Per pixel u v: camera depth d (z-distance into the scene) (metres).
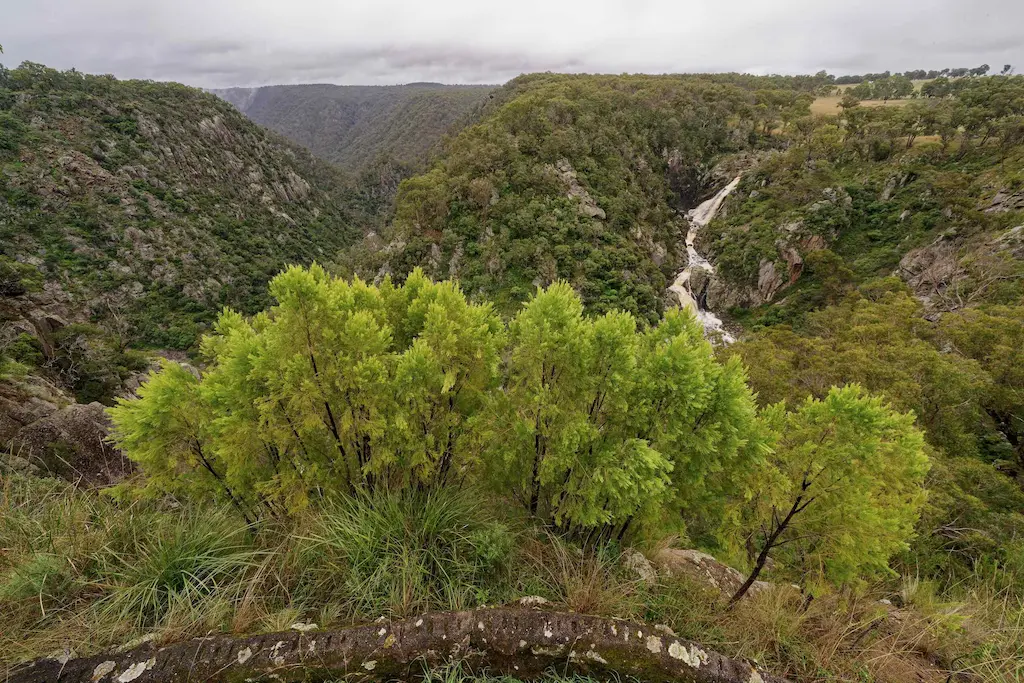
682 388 3.98
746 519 4.66
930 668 3.55
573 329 4.07
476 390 4.32
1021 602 4.27
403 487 4.21
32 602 2.89
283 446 4.18
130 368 28.17
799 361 22.19
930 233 46.69
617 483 3.86
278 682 2.43
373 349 4.11
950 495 9.22
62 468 8.11
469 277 53.50
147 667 2.41
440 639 2.65
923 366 15.39
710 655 2.82
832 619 4.00
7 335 22.94
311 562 3.40
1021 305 21.97
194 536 3.45
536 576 3.57
